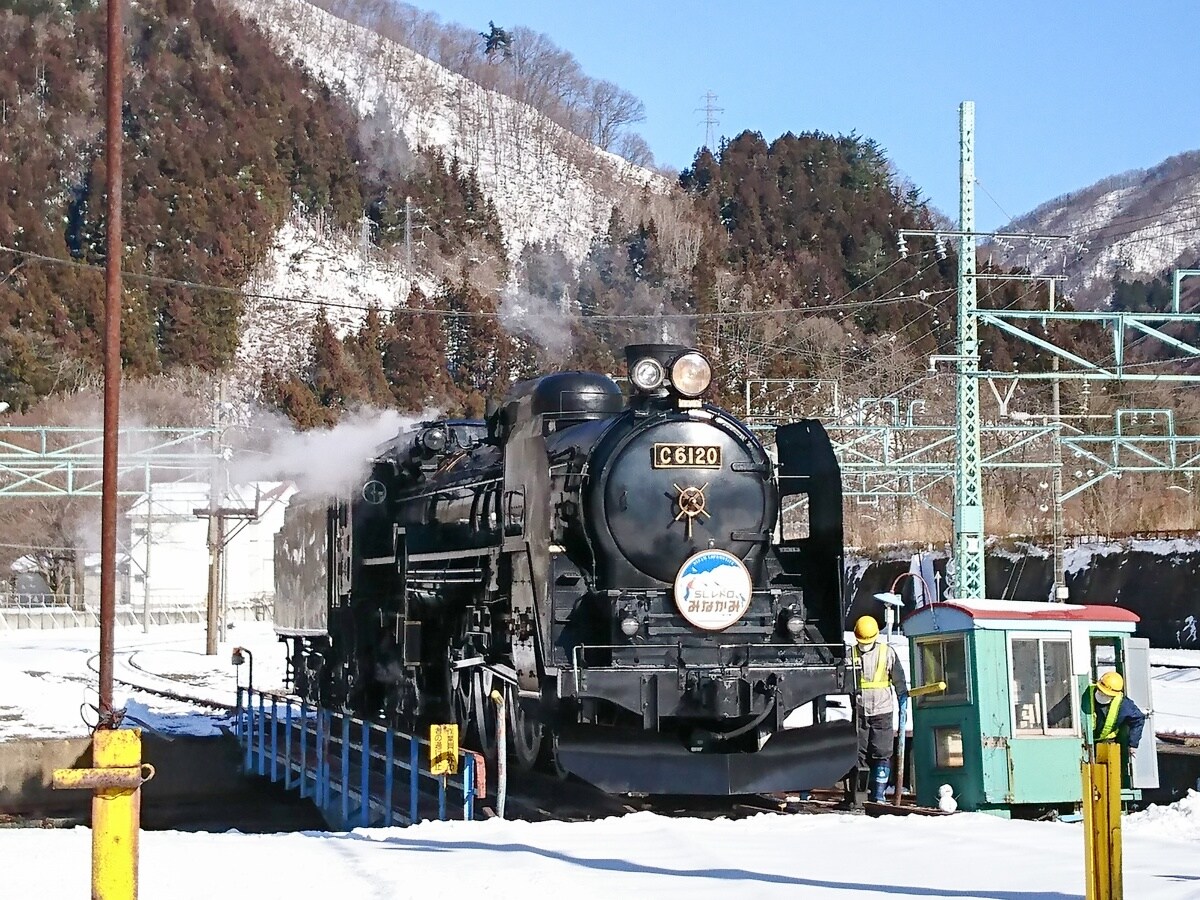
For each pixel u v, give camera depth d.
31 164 77.31
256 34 103.94
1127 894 7.88
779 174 99.44
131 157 79.69
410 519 18.91
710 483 13.84
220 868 9.16
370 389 68.75
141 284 69.31
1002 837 10.16
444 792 12.71
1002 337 70.81
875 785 13.72
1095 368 25.28
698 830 10.74
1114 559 32.62
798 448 14.82
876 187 99.88
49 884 8.63
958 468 26.72
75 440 57.31
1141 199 183.25
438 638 16.92
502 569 14.62
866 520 47.12
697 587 13.34
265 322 81.38
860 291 80.69
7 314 63.34
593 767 12.51
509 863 9.16
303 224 96.62
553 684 12.88
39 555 61.12
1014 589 35.88
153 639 48.16
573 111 164.00
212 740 22.59
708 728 13.14
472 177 111.12
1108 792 6.78
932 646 13.37
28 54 85.62
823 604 14.02
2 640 49.09
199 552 61.19
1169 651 29.23
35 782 22.47
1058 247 179.75
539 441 13.51
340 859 9.51
